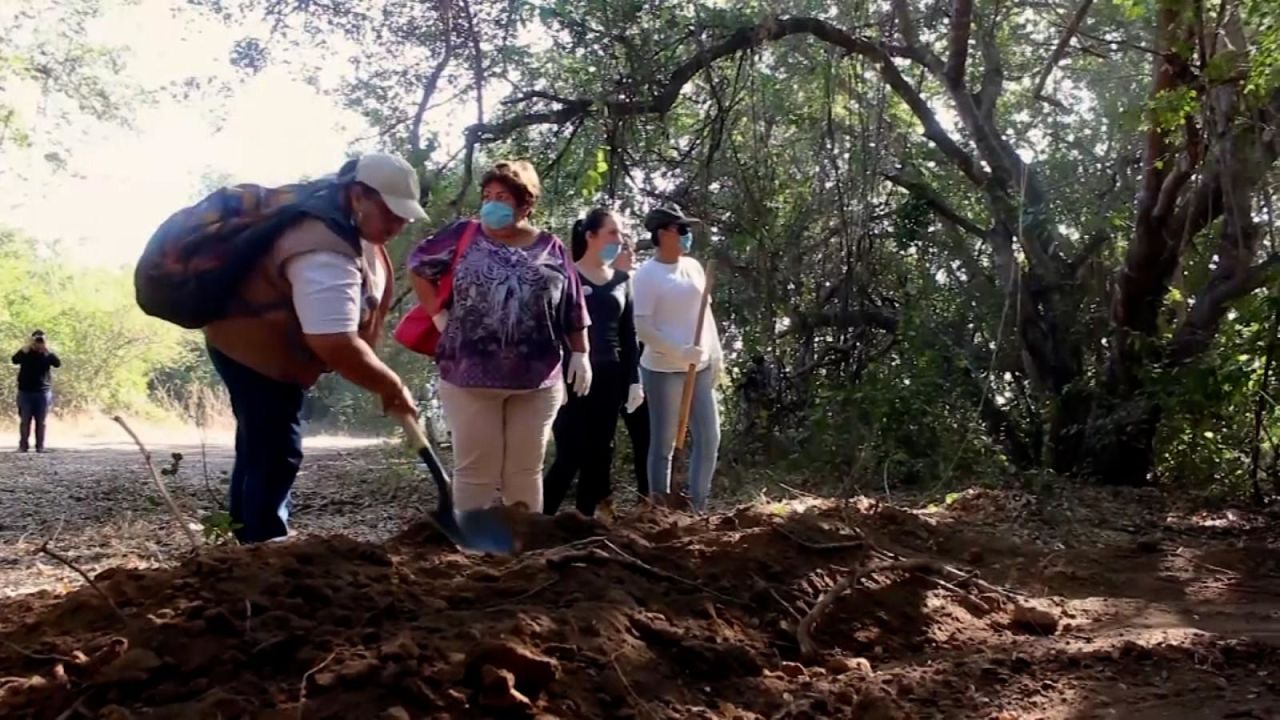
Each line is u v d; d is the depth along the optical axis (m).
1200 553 7.45
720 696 3.75
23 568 7.56
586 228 6.76
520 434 5.59
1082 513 9.43
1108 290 12.92
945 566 5.26
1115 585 6.42
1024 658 4.29
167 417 38.84
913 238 13.99
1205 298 11.57
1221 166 10.81
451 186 12.92
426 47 13.06
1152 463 11.99
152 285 4.47
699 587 4.47
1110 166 14.21
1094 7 13.91
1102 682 4.08
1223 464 11.28
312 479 14.09
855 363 13.62
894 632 4.69
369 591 3.75
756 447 12.49
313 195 4.55
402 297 11.97
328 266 4.43
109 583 3.81
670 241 7.53
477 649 3.30
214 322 4.57
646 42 13.25
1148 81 13.86
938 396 11.95
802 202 14.09
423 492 11.95
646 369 7.59
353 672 3.19
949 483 11.11
